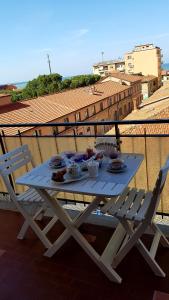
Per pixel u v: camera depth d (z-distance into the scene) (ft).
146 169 10.10
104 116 103.76
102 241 8.11
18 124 10.00
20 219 9.88
